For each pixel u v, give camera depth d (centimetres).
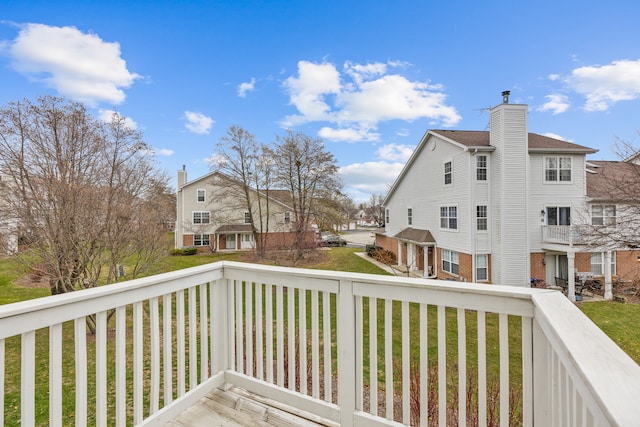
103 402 149
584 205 1155
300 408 188
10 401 449
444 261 1352
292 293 195
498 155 1149
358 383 172
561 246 1113
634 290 1088
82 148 761
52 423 130
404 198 1748
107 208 739
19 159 693
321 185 1794
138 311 167
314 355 189
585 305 1013
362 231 4884
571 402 86
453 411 331
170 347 183
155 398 174
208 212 2352
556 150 1177
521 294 129
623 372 67
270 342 203
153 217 861
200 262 1788
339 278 175
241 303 218
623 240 845
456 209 1255
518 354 581
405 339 160
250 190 2162
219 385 216
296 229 1395
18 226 684
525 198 1141
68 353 595
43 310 128
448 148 1307
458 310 146
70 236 693
